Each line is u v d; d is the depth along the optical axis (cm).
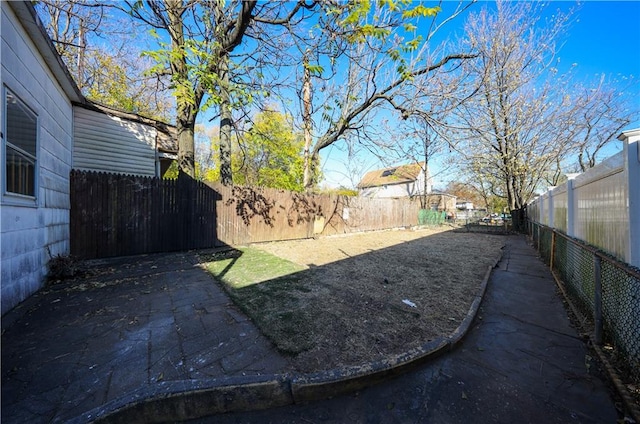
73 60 1071
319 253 719
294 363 212
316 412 175
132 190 601
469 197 3781
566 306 368
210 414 174
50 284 391
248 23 573
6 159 287
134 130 751
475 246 905
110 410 159
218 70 597
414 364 220
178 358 216
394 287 423
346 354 227
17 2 283
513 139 1060
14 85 300
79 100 548
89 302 330
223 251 700
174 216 670
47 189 397
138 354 221
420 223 1777
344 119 927
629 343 213
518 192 1487
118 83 1156
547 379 210
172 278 440
